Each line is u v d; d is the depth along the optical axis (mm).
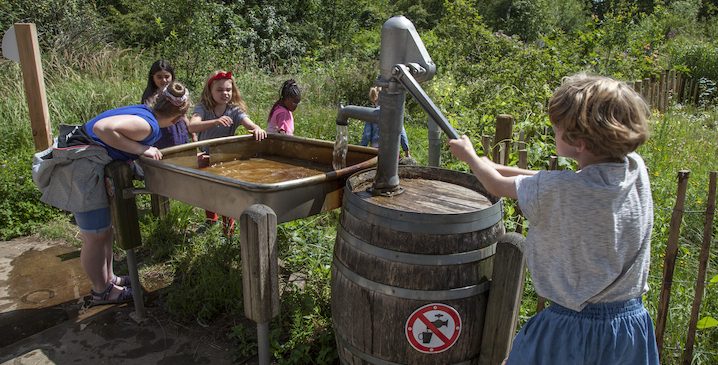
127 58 9945
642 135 1391
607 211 1412
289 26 18781
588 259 1454
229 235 3812
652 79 8633
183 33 10289
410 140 6895
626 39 9117
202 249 3773
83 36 11172
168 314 3039
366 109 2357
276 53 16156
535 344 1606
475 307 1955
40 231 4270
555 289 1537
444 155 5008
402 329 1932
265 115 7992
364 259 1959
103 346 2721
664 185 4309
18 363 2564
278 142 3467
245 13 17953
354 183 2357
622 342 1491
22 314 3070
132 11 17609
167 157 2875
